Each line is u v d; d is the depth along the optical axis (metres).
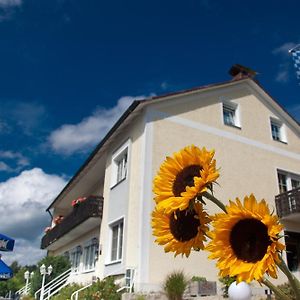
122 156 14.96
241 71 17.20
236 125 15.68
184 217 1.95
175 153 2.11
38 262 20.66
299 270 14.59
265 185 15.15
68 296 13.37
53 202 26.25
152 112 13.30
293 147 17.20
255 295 10.95
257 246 1.52
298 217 14.47
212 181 1.85
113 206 14.47
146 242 11.60
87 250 19.03
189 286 10.72
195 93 14.55
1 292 27.52
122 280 12.27
